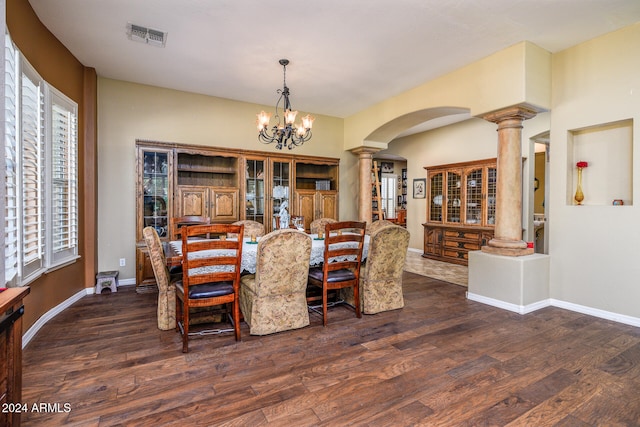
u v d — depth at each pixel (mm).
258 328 2734
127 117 4363
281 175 5324
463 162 6117
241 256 2650
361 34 3164
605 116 3221
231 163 5102
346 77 4227
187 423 1660
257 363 2285
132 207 4418
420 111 4562
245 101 5176
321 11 2785
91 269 3977
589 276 3369
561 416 1729
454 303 3713
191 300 2477
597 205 3361
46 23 2973
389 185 10078
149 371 2170
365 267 3418
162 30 3092
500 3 2686
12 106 2301
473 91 3807
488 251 3754
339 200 6086
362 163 6051
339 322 3086
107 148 4254
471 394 1925
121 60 3732
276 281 2760
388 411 1767
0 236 1517
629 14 2865
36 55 2857
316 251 3168
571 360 2352
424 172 7363
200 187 4586
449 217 6379
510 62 3434
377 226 4578
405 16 2865
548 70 3572
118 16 2863
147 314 3271
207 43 3338
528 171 5430
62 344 2574
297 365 2260
